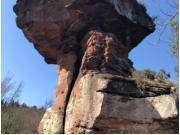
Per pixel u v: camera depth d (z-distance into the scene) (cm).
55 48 1223
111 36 999
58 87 1036
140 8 1289
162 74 920
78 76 941
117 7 1079
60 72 1074
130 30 1203
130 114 726
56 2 1090
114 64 921
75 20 1080
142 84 800
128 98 753
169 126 725
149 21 1280
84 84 843
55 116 937
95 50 926
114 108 721
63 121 912
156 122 721
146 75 901
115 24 1134
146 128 726
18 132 1273
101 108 706
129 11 1180
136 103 750
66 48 1106
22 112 1892
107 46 946
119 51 997
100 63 906
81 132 750
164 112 713
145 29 1231
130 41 1288
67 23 1092
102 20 1102
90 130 722
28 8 1134
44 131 947
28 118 1703
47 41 1190
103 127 727
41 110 2395
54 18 1073
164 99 741
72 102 898
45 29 1123
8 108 1639
